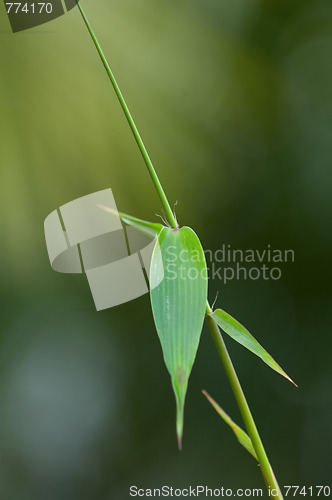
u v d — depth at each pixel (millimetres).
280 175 1987
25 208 1494
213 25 1753
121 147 1574
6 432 2059
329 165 2012
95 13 1528
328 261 2047
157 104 1641
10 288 1724
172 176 1702
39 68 1431
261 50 1884
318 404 2061
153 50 1620
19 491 2033
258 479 2018
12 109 1420
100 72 1528
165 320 956
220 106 1809
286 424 2064
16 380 2059
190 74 1698
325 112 1998
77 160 1510
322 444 2035
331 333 2064
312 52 1978
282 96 1951
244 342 971
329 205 2021
